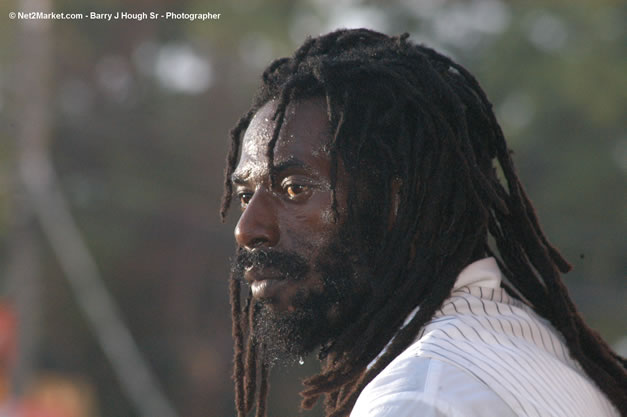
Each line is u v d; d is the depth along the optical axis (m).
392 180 7.20
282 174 7.18
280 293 7.15
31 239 44.56
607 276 62.22
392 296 6.95
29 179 44.59
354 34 7.92
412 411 5.77
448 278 6.80
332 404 7.40
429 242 6.97
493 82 60.34
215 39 60.91
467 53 62.53
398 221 7.03
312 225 7.11
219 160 65.25
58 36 60.06
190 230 65.25
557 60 59.06
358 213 7.11
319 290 7.13
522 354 6.37
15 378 43.34
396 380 5.96
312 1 60.09
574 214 62.03
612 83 58.81
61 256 45.47
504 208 6.95
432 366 6.00
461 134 7.01
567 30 60.94
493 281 6.96
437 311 6.67
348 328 6.98
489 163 7.45
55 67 60.84
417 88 7.18
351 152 7.10
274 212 7.21
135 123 64.81
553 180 61.56
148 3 61.03
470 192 6.92
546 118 60.69
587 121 60.91
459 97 7.42
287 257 7.12
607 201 61.94
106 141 63.78
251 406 7.90
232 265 7.83
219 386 66.50
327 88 7.15
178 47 65.12
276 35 59.44
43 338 61.50
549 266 7.30
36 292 44.41
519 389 6.07
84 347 63.78
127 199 62.75
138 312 65.56
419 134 7.10
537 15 60.19
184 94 66.69
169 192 64.25
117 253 62.66
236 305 7.98
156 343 65.75
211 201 65.12
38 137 44.78
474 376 6.00
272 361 7.50
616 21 61.38
